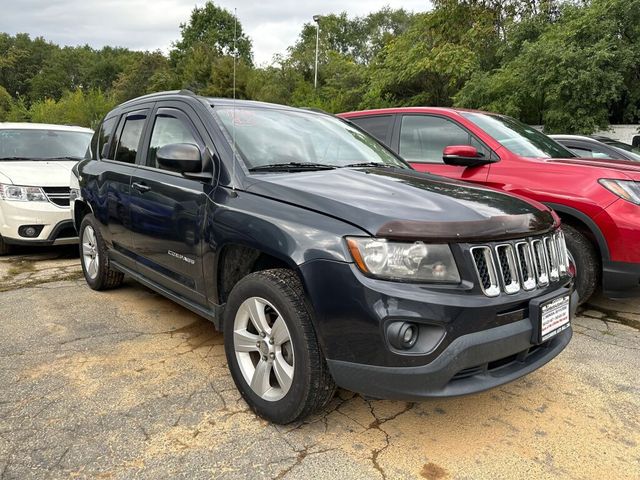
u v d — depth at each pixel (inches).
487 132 189.3
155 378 119.1
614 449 94.7
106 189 164.2
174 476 84.4
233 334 106.7
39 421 100.0
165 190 131.2
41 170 247.0
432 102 860.6
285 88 1571.1
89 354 132.0
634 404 111.4
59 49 3398.1
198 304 125.8
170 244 130.0
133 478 83.7
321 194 97.3
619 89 609.9
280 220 96.6
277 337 97.7
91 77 3134.8
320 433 97.7
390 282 83.7
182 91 146.2
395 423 102.0
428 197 98.0
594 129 602.5
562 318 100.3
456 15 906.7
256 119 134.0
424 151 203.3
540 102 658.8
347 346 86.2
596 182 157.4
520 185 169.2
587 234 162.4
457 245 85.7
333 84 1360.7
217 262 112.0
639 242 148.9
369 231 85.5
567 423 103.4
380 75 930.7
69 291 187.9
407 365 82.7
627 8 603.2
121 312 164.6
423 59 811.4
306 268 89.4
